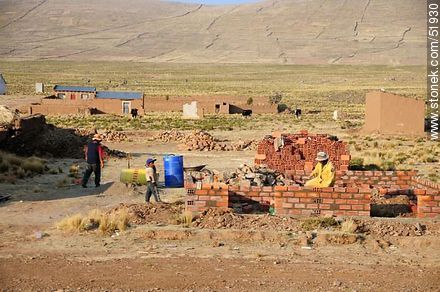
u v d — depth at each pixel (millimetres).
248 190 19359
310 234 16188
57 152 34188
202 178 22141
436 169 32719
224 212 17797
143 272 13438
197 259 14469
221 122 69625
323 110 93000
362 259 14648
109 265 13953
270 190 19359
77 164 30969
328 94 132125
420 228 16812
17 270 13508
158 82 167125
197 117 77812
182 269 13680
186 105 78562
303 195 18016
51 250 15195
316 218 17188
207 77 190625
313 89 147250
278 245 15680
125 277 13062
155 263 14117
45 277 13023
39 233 16609
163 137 46531
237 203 19344
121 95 85375
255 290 12328
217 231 16312
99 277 13047
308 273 13500
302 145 26844
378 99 54969
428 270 13836
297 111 79688
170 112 83938
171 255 14781
